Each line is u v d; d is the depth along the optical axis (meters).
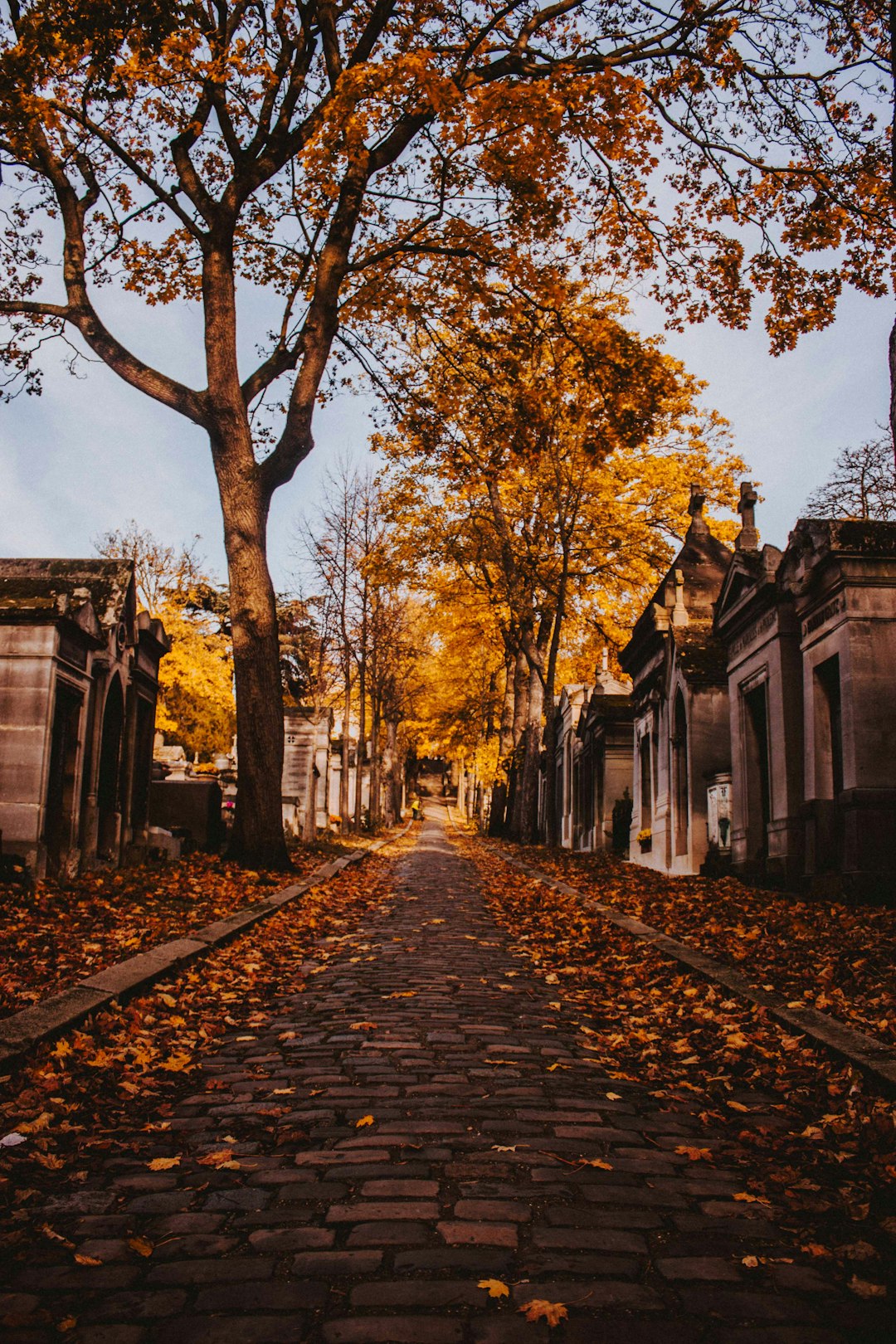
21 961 7.66
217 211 15.39
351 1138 4.48
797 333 17.27
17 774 12.22
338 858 22.98
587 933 11.45
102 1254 3.29
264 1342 2.75
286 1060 5.90
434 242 18.42
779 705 14.75
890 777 12.42
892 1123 4.50
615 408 18.88
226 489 15.56
